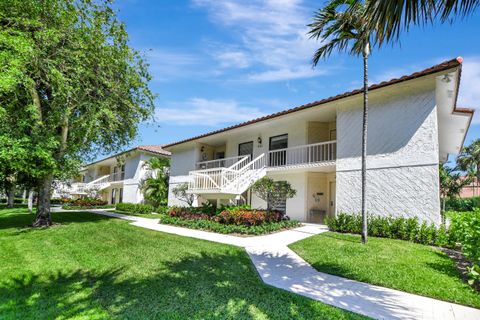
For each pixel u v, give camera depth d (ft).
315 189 45.80
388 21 11.77
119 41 39.55
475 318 11.79
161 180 74.18
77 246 24.93
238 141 59.11
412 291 14.74
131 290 14.38
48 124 35.40
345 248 23.59
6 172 33.30
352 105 35.96
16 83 27.94
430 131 29.32
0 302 12.91
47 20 33.58
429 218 28.27
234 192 41.86
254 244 26.45
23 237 29.58
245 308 12.32
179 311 11.99
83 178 134.82
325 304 12.95
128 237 29.35
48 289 14.58
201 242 26.71
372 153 33.32
